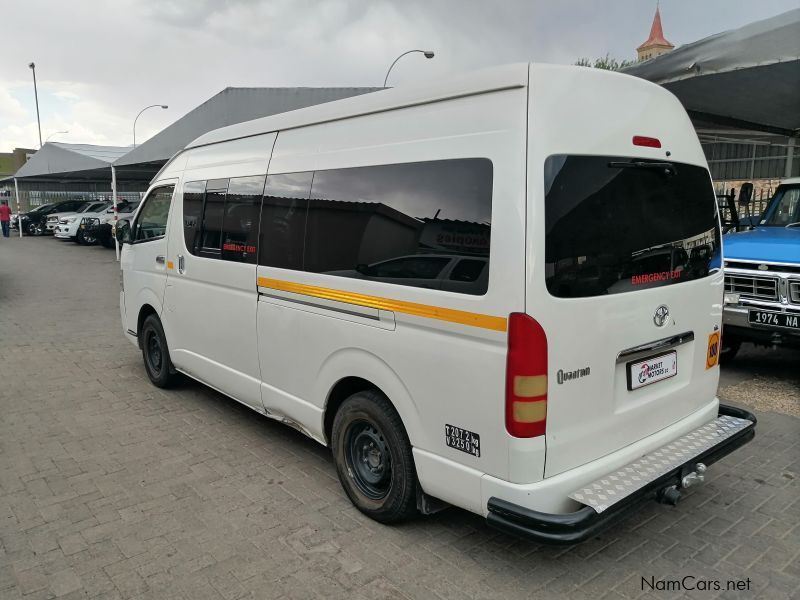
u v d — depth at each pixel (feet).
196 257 16.07
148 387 20.03
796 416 16.63
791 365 21.74
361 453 11.80
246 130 14.66
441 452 9.77
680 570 10.01
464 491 9.45
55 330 29.14
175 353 17.94
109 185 131.23
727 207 20.56
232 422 16.83
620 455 9.75
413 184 10.03
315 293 12.03
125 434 15.99
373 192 10.82
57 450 15.01
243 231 14.25
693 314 11.09
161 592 9.55
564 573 9.94
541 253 8.39
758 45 19.71
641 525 11.37
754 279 18.39
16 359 23.62
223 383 15.71
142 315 19.95
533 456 8.61
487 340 8.82
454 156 9.37
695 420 11.37
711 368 11.89
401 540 10.94
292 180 12.80
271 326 13.46
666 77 22.68
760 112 30.53
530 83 8.59
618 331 9.49
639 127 9.93
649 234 10.03
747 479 13.11
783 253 18.06
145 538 11.07
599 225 9.17
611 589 9.53
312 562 10.30
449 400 9.48
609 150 9.36
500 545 10.75
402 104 10.37
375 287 10.61
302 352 12.62
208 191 15.71
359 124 11.30
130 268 20.12
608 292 9.32
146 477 13.51
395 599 9.33
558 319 8.60
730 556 10.39
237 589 9.61
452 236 9.33
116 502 12.39
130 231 20.13
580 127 8.98
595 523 8.53
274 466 14.03
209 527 11.43
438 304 9.46
